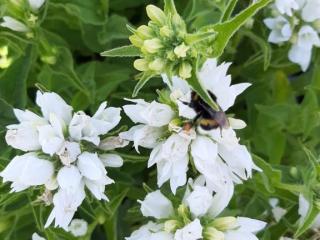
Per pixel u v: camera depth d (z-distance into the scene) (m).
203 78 0.12
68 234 0.15
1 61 0.15
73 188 0.12
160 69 0.11
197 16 0.15
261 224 0.13
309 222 0.13
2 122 0.15
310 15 0.16
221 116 0.12
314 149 0.17
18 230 0.17
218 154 0.13
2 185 0.14
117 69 0.17
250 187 0.15
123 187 0.15
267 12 0.17
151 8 0.12
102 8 0.16
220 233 0.13
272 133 0.18
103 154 0.13
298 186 0.14
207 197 0.13
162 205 0.13
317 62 0.18
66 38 0.18
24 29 0.15
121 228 0.17
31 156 0.13
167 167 0.12
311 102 0.17
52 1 0.16
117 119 0.13
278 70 0.18
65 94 0.17
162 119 0.12
